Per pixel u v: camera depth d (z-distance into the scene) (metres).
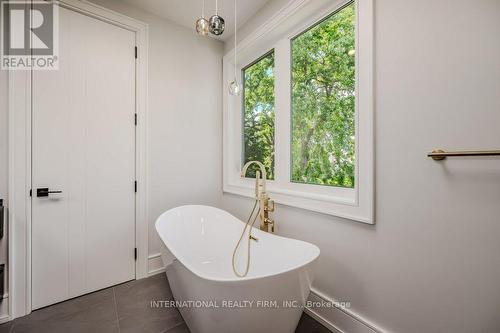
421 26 1.01
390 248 1.14
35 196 1.57
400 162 1.09
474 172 0.88
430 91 0.99
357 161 1.26
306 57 1.76
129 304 1.67
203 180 2.46
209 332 1.11
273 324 1.07
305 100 1.78
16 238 1.50
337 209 1.37
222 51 2.57
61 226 1.68
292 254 1.40
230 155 2.53
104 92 1.85
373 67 1.18
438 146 0.97
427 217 1.01
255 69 2.34
